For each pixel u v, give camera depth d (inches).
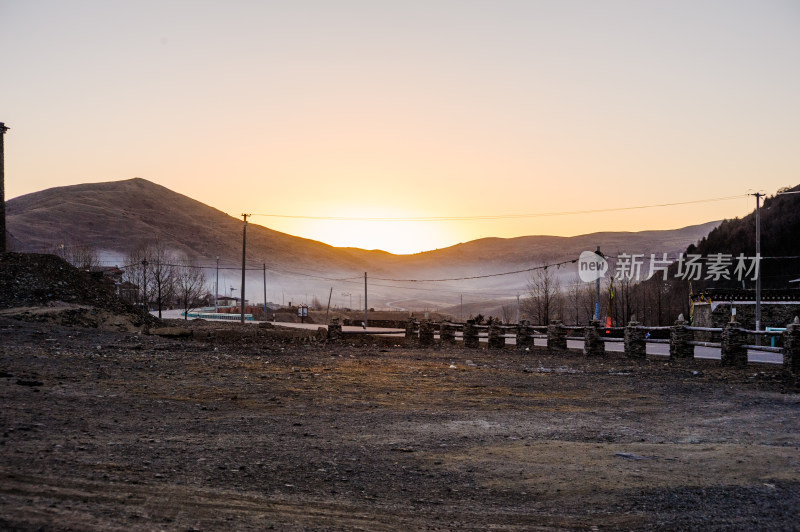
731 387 748.6
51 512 257.1
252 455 394.9
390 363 968.9
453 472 382.3
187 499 299.6
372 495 335.0
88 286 1343.5
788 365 840.9
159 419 481.1
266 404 574.9
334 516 297.3
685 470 386.0
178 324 1695.4
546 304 2802.7
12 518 244.1
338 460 397.7
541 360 1097.4
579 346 1422.2
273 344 1254.9
